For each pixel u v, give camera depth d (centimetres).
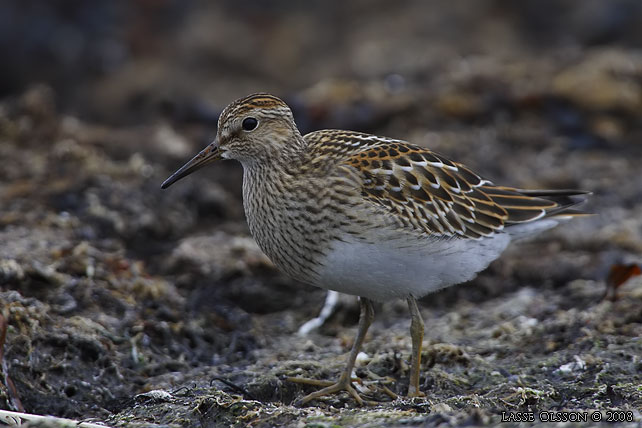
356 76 2262
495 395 891
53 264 1121
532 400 884
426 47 2434
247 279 1248
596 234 1374
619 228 1389
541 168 1603
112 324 1049
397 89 1894
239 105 948
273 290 1241
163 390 916
